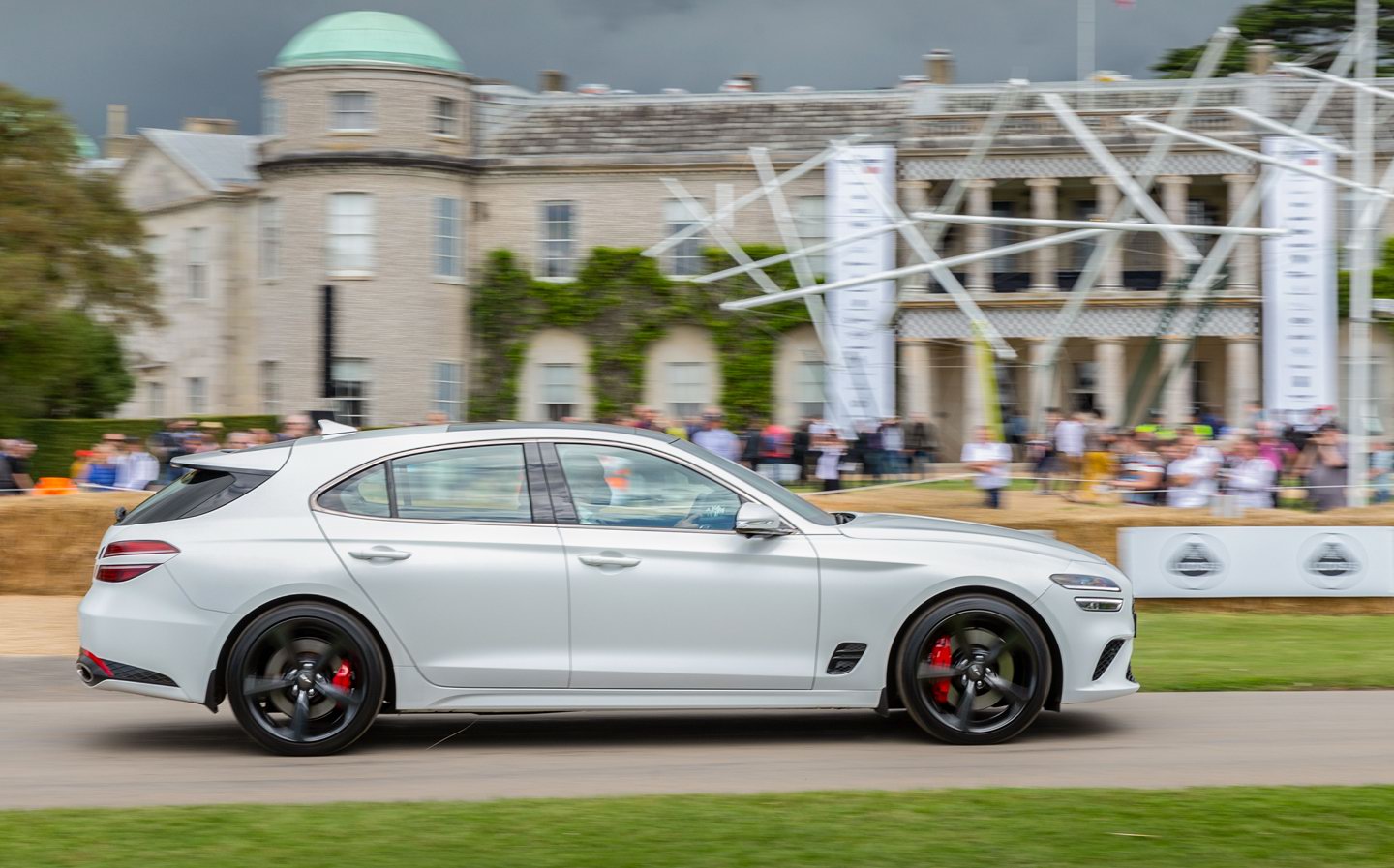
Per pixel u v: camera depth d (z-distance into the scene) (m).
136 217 31.56
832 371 36.06
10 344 30.05
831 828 5.14
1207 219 40.03
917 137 38.50
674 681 6.96
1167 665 9.73
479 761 6.84
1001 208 41.38
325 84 37.84
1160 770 6.47
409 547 6.92
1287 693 8.69
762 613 6.98
